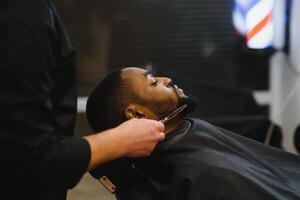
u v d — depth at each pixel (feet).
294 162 6.27
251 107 11.03
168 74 10.54
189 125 5.88
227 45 12.77
